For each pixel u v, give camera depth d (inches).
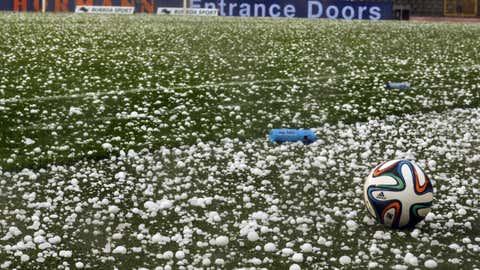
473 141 366.3
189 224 242.8
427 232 237.8
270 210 257.6
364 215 253.9
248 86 500.1
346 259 213.0
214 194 275.4
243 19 1306.6
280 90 488.4
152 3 1521.9
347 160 327.0
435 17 1734.7
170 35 863.7
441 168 317.1
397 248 223.8
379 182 236.8
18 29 879.1
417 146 354.3
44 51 649.6
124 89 467.2
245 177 297.3
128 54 653.9
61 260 211.9
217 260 211.6
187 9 1520.7
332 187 287.0
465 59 702.5
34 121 373.1
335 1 1528.1
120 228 238.1
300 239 230.1
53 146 328.2
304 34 939.3
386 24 1253.1
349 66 624.1
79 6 1510.8
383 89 505.4
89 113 395.5
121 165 307.4
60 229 236.1
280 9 1530.5
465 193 282.2
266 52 713.0
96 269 206.1
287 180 293.4
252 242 227.9
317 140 355.6
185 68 574.9
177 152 327.6
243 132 366.9
